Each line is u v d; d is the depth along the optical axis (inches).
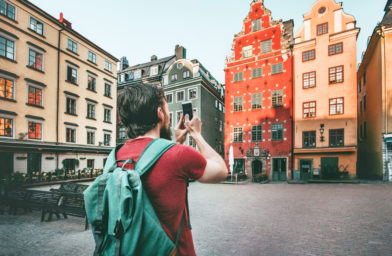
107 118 1021.2
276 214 285.7
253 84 960.3
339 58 804.6
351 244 182.4
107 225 31.6
